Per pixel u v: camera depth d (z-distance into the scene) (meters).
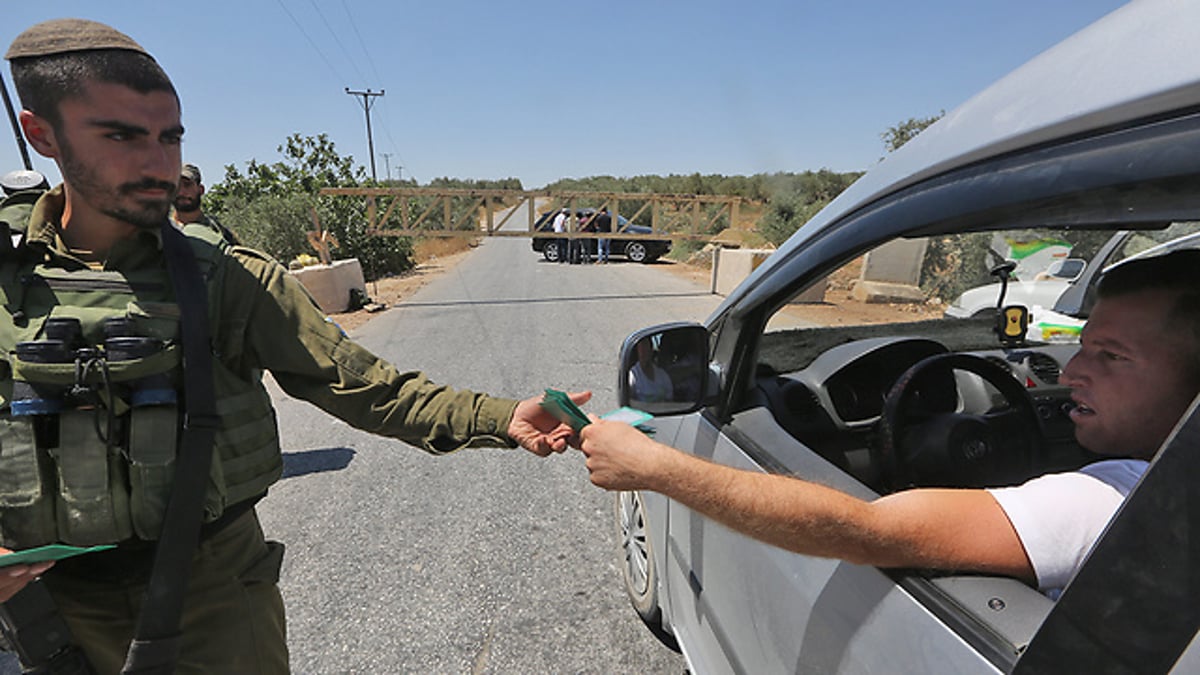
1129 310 0.93
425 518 3.56
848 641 1.11
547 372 6.55
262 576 1.44
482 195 13.84
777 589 1.35
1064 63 0.86
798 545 0.97
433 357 7.38
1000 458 1.66
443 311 10.84
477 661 2.47
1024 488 0.95
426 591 2.91
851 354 1.96
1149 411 0.93
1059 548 0.88
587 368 6.68
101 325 1.10
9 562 1.03
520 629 2.64
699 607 1.88
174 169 1.13
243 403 1.31
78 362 1.07
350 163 20.98
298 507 3.73
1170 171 0.69
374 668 2.45
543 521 3.50
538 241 21.31
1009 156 0.92
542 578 2.98
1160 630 0.64
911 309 2.57
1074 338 2.89
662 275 16.27
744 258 11.73
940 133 1.08
